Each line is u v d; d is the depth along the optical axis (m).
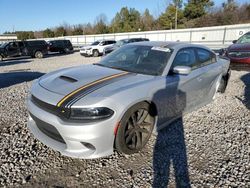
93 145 2.52
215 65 4.66
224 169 2.74
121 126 2.68
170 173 2.66
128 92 2.73
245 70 7.65
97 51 18.83
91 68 3.58
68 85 2.83
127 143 2.86
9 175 2.56
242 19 49.34
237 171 2.71
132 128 2.89
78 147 2.53
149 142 3.31
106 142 2.58
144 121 3.08
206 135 3.57
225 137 3.52
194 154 3.05
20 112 4.52
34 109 2.74
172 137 3.48
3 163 2.77
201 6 54.50
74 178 2.54
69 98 2.55
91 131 2.44
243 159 2.94
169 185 2.46
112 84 2.85
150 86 3.01
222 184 2.49
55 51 21.95
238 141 3.40
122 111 2.62
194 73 3.89
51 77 3.25
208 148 3.20
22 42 18.00
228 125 3.94
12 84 7.49
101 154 2.60
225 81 5.52
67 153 2.55
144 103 2.96
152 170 2.70
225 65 5.17
